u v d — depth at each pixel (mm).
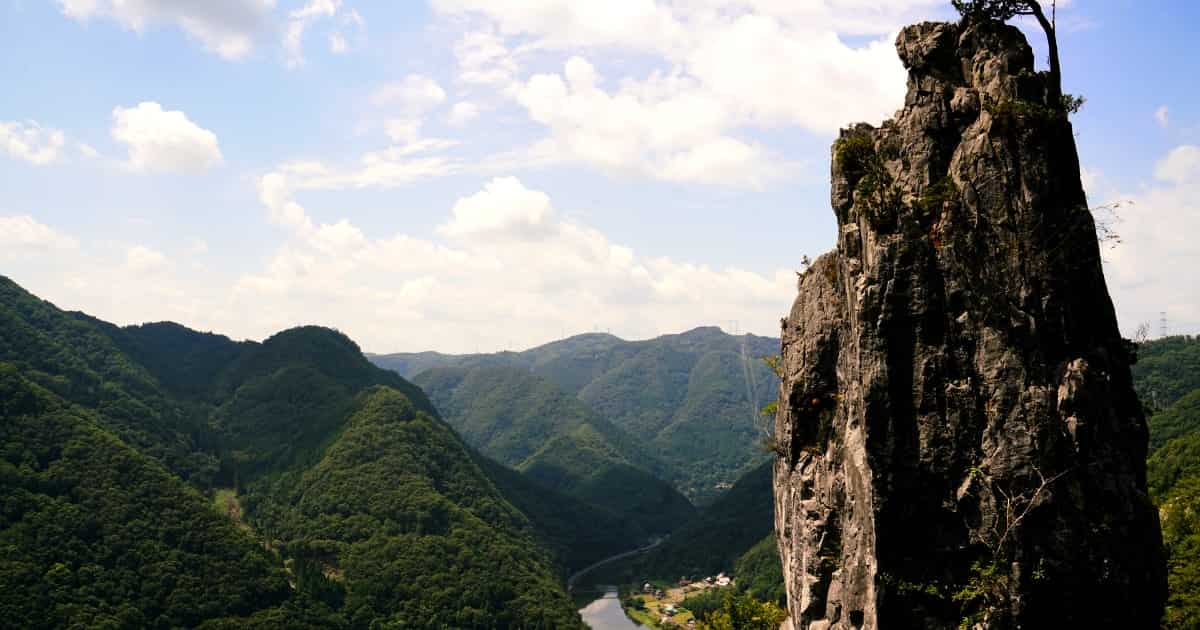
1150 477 113750
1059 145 31172
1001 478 29344
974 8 33594
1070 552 28719
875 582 30562
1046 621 29062
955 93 33344
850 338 33656
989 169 31203
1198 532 70312
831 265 37562
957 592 29766
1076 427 28984
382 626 183750
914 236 31328
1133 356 31969
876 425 30828
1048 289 30047
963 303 30562
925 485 30281
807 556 35375
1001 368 29828
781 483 41344
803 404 37625
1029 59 32781
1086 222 30703
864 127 37250
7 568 150875
